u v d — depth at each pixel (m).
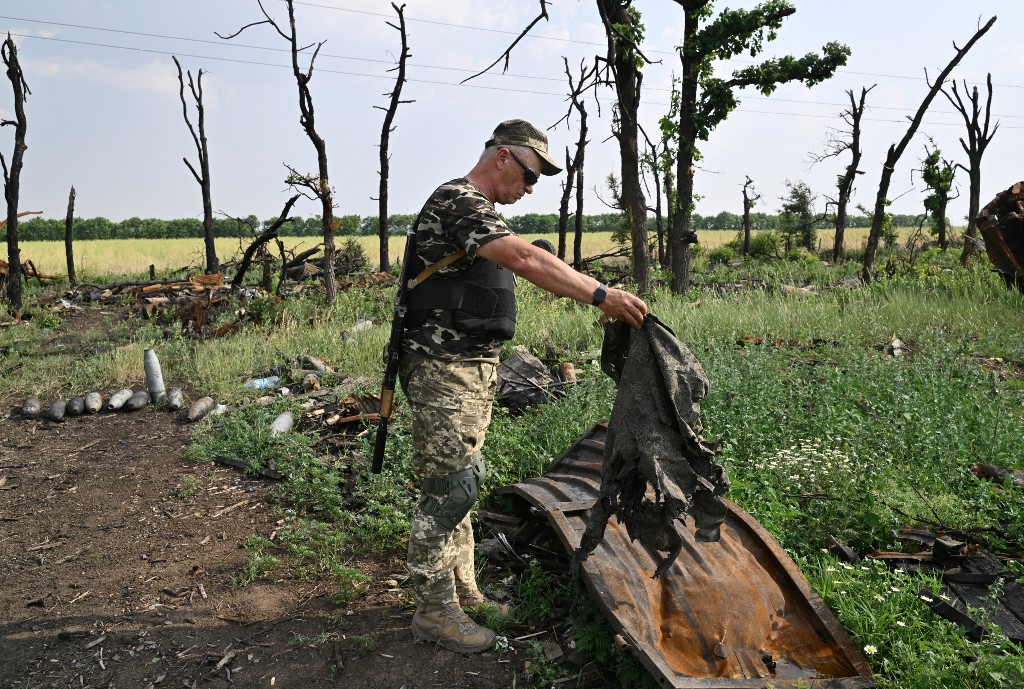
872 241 19.66
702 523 2.78
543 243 2.95
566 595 3.42
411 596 3.58
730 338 8.55
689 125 18.55
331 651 3.14
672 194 19.08
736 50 18.38
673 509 2.60
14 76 16.14
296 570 3.88
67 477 5.59
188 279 18.64
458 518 3.03
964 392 6.29
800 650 2.80
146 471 5.64
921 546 3.75
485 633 3.11
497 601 3.45
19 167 16.19
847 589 3.23
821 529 3.91
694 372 2.73
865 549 3.80
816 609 2.90
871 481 4.40
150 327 13.13
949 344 8.27
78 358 10.45
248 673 3.02
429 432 2.94
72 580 3.93
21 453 6.29
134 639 3.32
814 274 21.44
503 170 3.00
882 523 3.88
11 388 8.53
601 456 4.06
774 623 2.90
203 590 3.74
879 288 13.68
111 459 6.00
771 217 75.12
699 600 2.90
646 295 14.55
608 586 2.91
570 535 3.18
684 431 2.68
